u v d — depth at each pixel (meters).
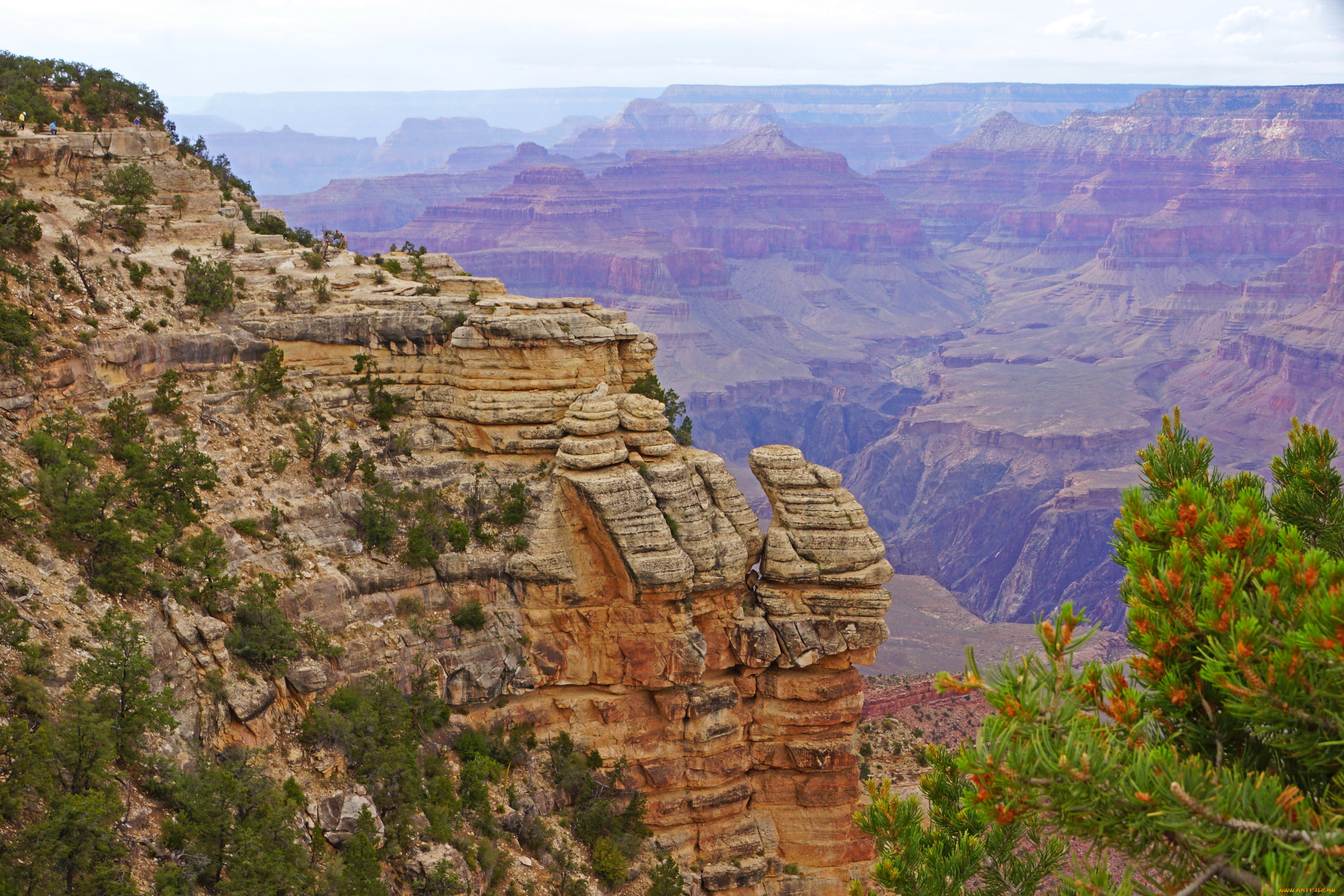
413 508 68.31
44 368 58.16
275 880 41.62
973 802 22.03
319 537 64.25
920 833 29.48
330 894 45.44
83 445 56.06
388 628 64.25
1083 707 23.16
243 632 54.62
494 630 67.12
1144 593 23.12
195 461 59.09
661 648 67.81
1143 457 28.33
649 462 70.31
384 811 54.06
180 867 38.94
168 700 43.69
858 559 69.88
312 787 52.19
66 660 42.66
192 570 54.19
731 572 69.06
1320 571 21.20
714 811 69.12
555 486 69.00
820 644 69.75
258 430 67.44
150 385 65.19
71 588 47.03
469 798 60.38
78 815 35.12
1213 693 23.03
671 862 64.62
